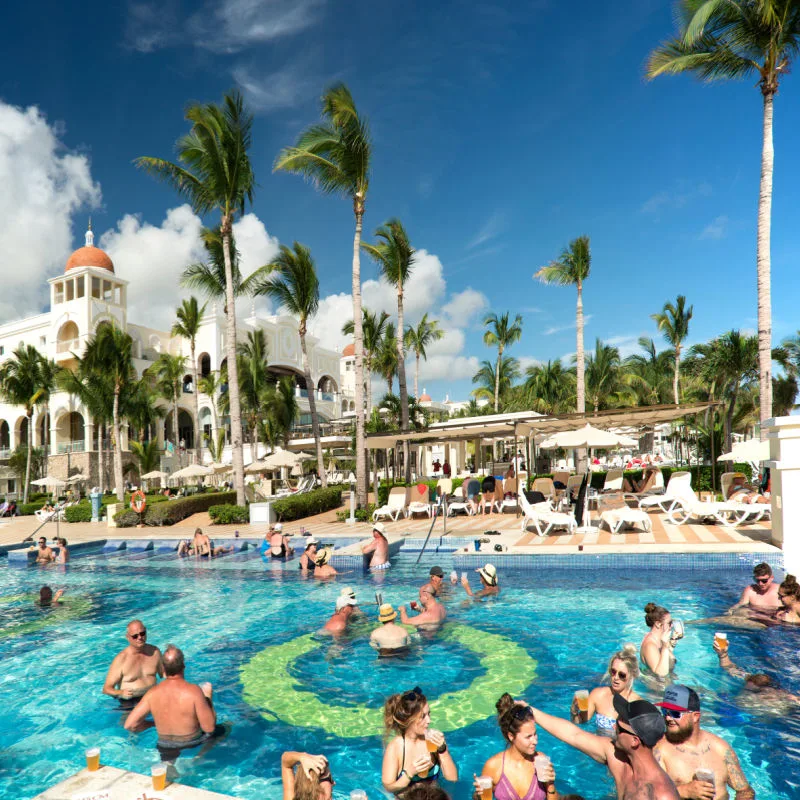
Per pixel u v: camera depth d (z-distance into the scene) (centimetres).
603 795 384
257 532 1673
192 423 4738
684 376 3750
